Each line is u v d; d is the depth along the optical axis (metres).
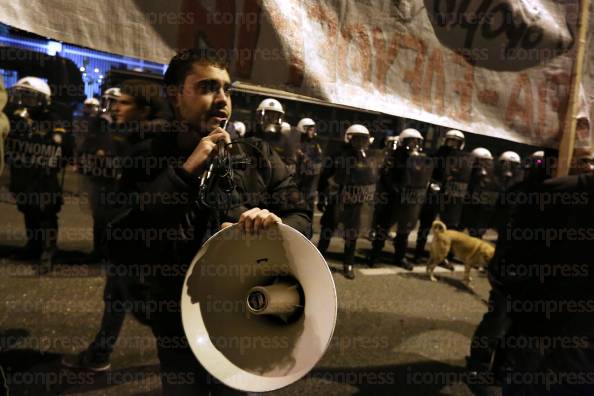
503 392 1.67
